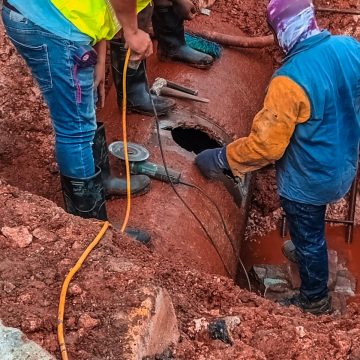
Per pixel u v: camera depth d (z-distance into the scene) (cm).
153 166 392
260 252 496
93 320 237
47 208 298
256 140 363
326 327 286
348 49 351
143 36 317
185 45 480
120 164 394
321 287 419
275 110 350
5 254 270
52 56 314
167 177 390
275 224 512
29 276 259
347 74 348
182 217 378
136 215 373
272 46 553
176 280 299
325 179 372
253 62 536
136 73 414
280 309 305
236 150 379
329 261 473
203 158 400
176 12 456
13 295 249
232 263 410
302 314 305
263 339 266
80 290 250
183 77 471
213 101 462
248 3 579
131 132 420
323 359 260
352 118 362
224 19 566
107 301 245
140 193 383
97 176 359
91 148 351
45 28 307
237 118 471
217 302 296
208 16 560
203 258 369
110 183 379
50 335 234
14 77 493
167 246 360
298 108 347
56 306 246
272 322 279
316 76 343
